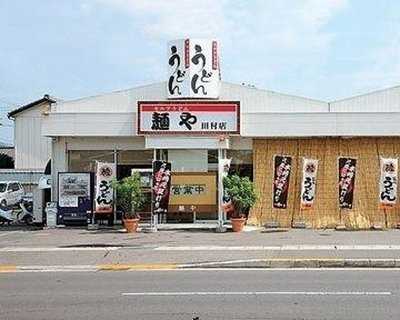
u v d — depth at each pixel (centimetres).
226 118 2430
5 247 1919
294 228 2428
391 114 2422
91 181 2516
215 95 2494
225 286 1229
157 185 2342
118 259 1656
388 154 2475
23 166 4491
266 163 2506
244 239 2047
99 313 982
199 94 2478
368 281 1273
